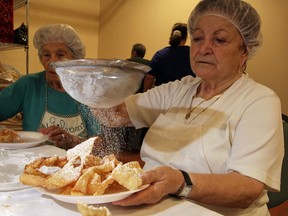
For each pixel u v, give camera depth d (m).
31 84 1.53
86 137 1.45
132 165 0.70
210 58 0.98
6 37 2.10
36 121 1.50
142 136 1.84
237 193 0.76
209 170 0.91
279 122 0.88
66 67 0.69
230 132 0.92
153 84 2.65
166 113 1.12
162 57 2.61
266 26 2.92
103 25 4.66
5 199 0.68
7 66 2.28
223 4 0.95
